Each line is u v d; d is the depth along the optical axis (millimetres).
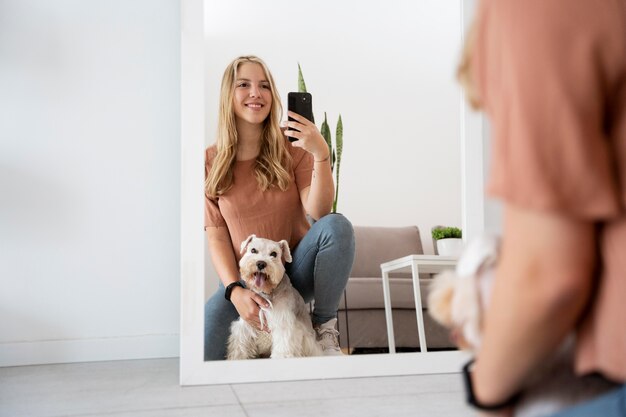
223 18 2727
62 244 2604
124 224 2666
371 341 2688
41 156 2602
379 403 1867
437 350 2682
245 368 2227
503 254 431
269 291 2619
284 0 2773
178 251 2711
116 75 2688
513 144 419
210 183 2695
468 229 2627
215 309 2605
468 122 2654
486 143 2664
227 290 2635
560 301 406
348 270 2707
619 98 429
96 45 2674
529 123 413
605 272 424
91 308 2621
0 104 2572
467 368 527
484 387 468
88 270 2625
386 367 2350
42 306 2574
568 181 405
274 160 2750
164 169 2711
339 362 2311
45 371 2379
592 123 415
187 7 2334
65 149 2625
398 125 2824
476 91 491
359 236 2746
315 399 1927
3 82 2580
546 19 420
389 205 2797
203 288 2246
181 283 2236
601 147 415
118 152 2674
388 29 2840
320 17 2807
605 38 415
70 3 2654
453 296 508
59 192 2611
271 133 2754
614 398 414
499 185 423
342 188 2795
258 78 2738
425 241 2771
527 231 413
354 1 2824
